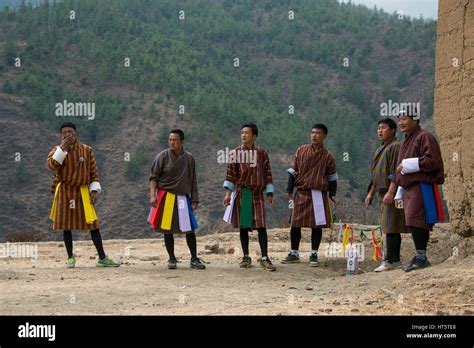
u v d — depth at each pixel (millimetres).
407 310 7434
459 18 10422
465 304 7559
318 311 7496
